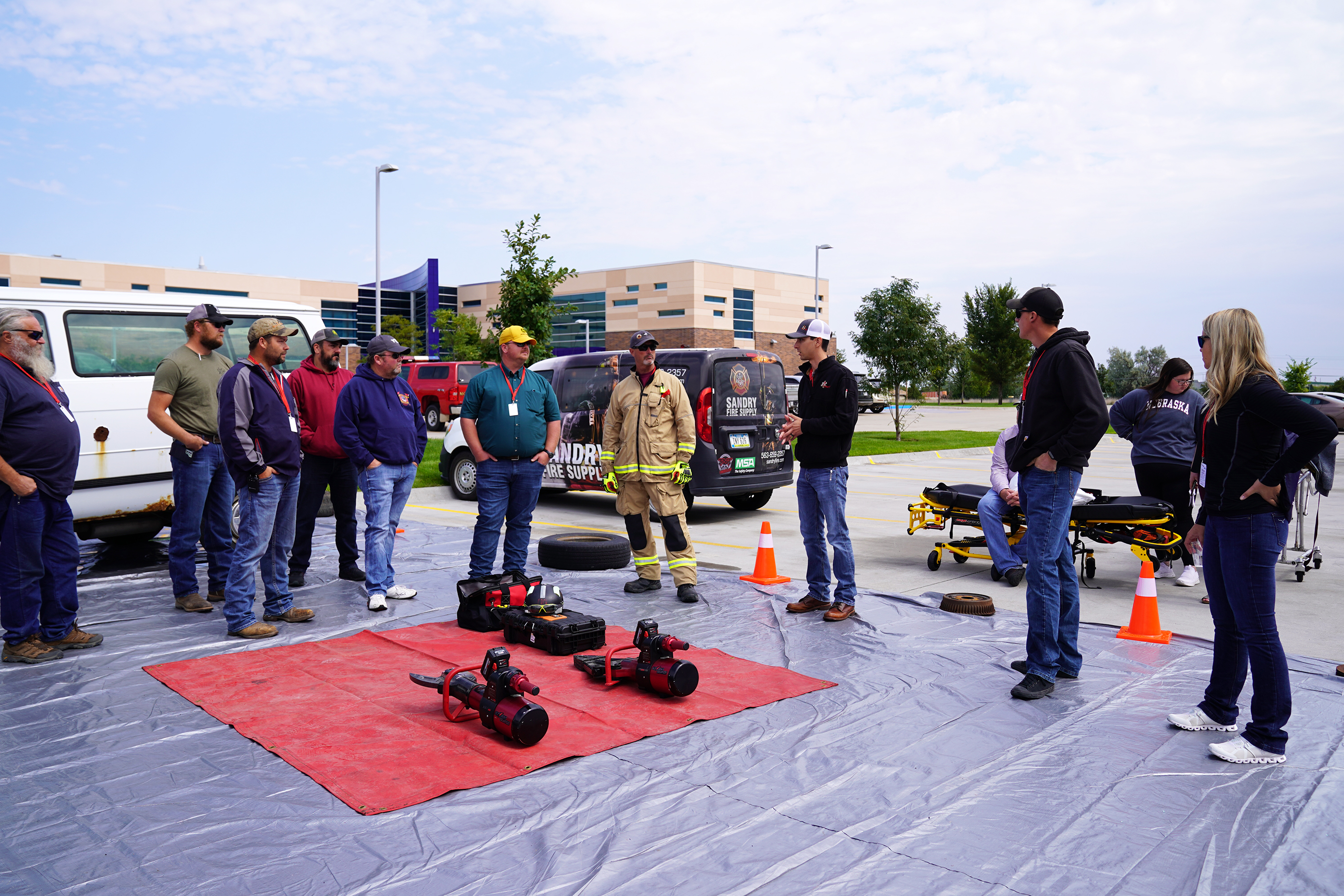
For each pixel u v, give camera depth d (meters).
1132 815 3.07
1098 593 7.10
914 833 2.93
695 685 4.23
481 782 3.28
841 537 5.82
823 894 2.55
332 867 2.67
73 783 3.26
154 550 8.09
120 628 5.47
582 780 3.32
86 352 7.01
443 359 47.19
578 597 6.54
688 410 6.45
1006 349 63.12
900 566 8.15
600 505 12.21
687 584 6.39
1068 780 3.36
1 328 4.64
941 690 4.43
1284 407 3.36
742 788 3.27
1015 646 5.21
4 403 4.52
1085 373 4.20
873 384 25.39
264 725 3.84
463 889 2.56
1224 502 3.57
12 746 3.61
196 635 5.31
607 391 11.01
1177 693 4.39
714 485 10.35
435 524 10.27
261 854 2.75
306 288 63.16
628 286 66.81
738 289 66.50
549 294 20.28
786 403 11.39
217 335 5.92
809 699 4.28
